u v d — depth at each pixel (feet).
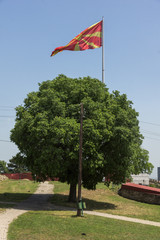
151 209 98.48
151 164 108.68
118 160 95.09
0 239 45.06
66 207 88.07
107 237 51.24
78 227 57.21
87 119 87.86
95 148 87.35
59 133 81.76
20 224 57.16
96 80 109.09
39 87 103.76
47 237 48.57
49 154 84.43
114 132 90.79
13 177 210.38
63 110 90.38
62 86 99.86
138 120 108.37
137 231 58.18
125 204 106.11
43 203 96.58
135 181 182.91
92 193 131.03
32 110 92.84
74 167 93.40
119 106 99.50
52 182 185.88
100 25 108.88
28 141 93.15
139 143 110.32
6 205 85.87
